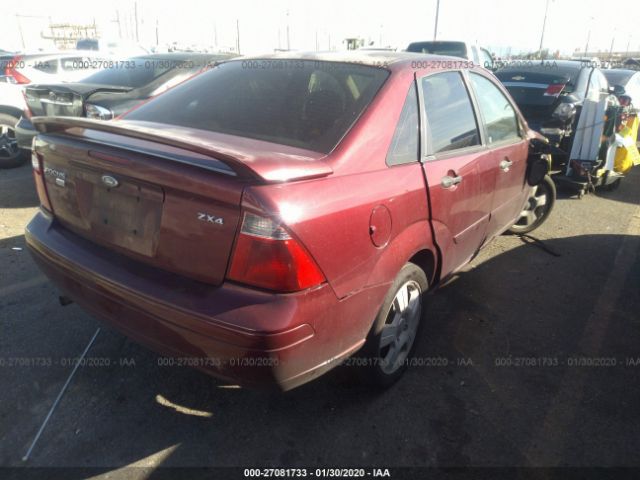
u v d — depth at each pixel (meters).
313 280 1.97
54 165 2.51
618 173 6.62
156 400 2.66
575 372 3.05
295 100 2.59
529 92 7.11
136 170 2.07
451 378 2.94
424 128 2.74
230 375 2.00
